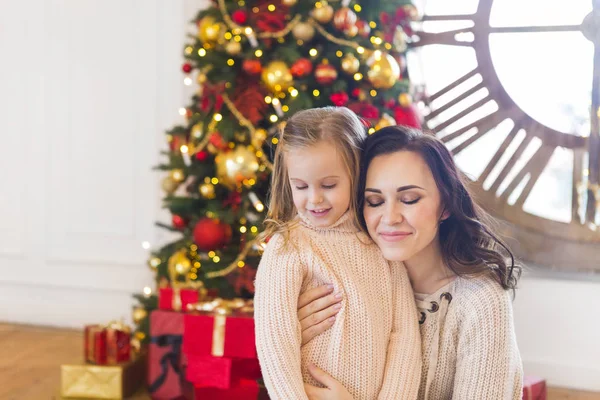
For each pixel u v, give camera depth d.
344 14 2.33
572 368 2.83
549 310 2.88
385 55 2.39
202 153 2.52
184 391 2.35
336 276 1.31
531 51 3.03
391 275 1.35
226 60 2.47
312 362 1.31
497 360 1.27
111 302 3.44
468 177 1.38
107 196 3.43
